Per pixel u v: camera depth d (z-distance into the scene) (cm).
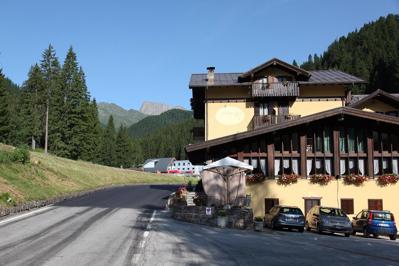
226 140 3088
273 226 2547
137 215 2612
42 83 7919
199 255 1398
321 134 3203
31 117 7688
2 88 7200
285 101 4062
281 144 3180
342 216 2545
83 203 3256
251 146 3183
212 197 2892
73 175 5172
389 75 9838
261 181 3106
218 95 4103
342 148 3198
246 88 4088
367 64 12412
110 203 3322
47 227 1981
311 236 2294
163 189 5206
